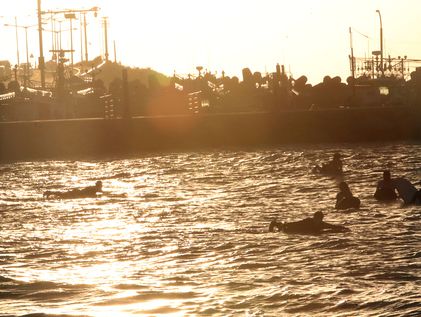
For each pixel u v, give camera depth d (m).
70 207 104.94
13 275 61.22
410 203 96.75
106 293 55.38
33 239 78.44
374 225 81.31
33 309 51.66
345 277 58.22
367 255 65.94
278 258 66.06
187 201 109.25
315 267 61.97
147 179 145.75
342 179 134.38
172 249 71.50
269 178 140.12
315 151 193.25
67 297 54.53
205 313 50.25
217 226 84.38
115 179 147.88
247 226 83.62
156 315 50.00
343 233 76.69
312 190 119.19
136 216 94.62
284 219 88.69
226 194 117.44
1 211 102.25
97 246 73.88
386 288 54.50
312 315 49.38
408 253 66.19
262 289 55.38
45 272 62.59
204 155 193.25
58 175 160.12
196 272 61.56
